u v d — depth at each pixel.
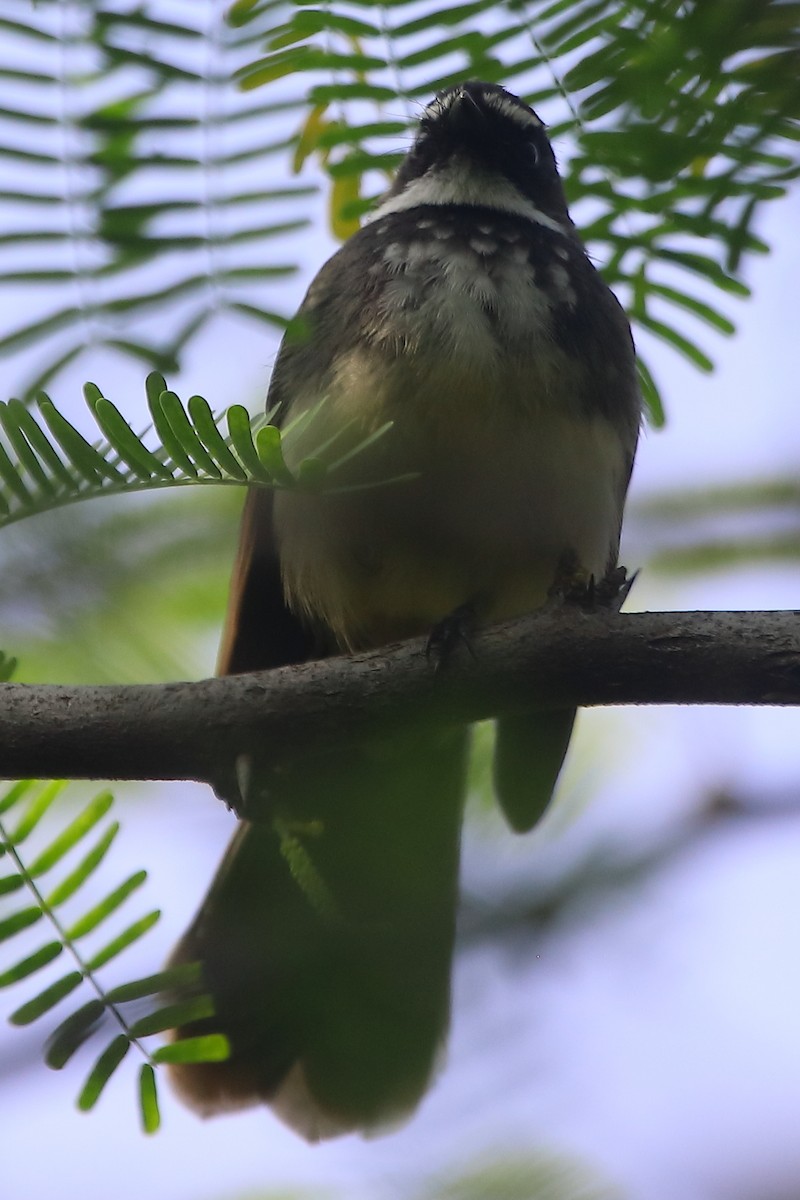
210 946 5.46
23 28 3.66
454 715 5.45
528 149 7.55
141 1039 3.83
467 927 4.21
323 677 5.36
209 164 3.70
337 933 5.29
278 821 5.91
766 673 5.16
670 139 4.03
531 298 7.10
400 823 6.05
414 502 7.04
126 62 3.71
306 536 7.30
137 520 5.59
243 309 3.64
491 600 7.55
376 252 7.28
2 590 5.31
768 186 4.19
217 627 5.89
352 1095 5.31
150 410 3.73
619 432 7.29
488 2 4.02
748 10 3.76
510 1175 4.16
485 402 6.88
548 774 5.61
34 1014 3.82
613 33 3.98
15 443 3.67
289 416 6.30
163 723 5.11
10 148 3.63
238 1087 5.53
